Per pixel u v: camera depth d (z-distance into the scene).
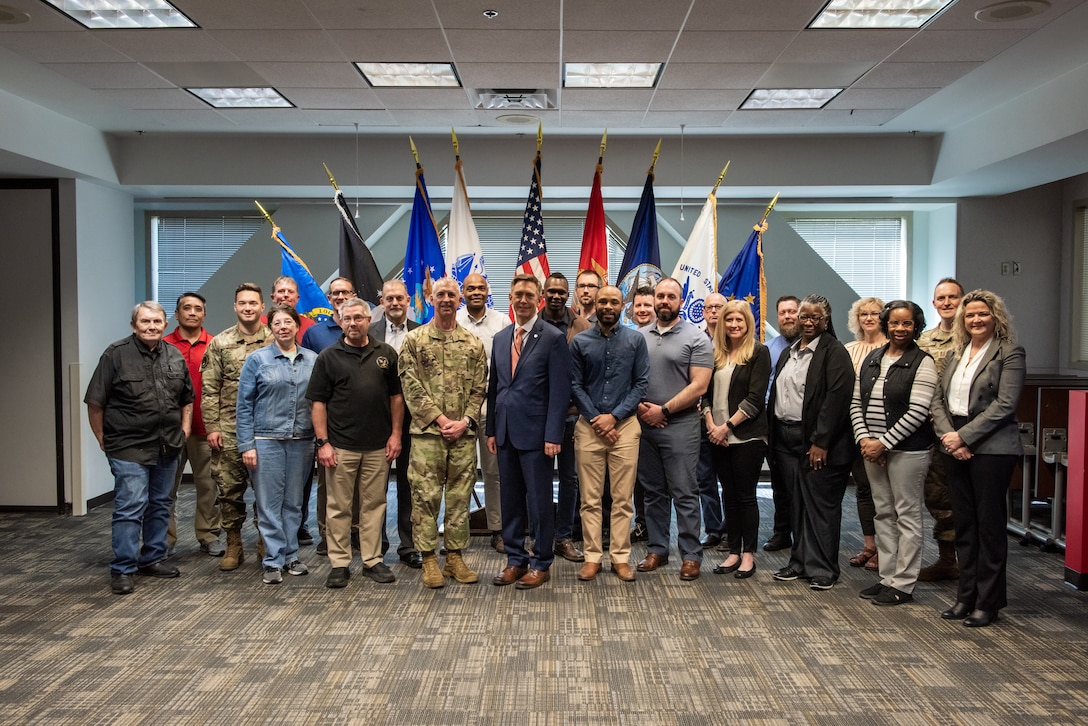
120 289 7.03
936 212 7.88
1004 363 3.45
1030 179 6.59
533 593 3.98
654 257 5.90
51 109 5.86
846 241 8.11
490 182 6.88
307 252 7.53
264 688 2.92
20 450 6.38
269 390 4.18
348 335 4.12
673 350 4.27
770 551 4.86
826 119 6.19
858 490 4.55
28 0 4.00
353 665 3.12
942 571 4.21
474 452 4.19
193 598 3.96
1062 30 4.36
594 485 4.21
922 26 4.32
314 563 4.58
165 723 2.65
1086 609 3.76
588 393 4.20
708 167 6.85
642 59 4.82
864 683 2.94
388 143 6.81
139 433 4.18
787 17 4.17
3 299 6.39
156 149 6.77
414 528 4.11
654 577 4.27
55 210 6.38
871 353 3.95
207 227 7.96
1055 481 4.85
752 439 4.17
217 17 4.18
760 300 5.93
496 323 4.83
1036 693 2.85
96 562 4.73
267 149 6.80
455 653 3.24
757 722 2.65
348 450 4.09
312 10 4.09
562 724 2.64
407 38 4.47
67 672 3.06
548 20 4.21
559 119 6.16
